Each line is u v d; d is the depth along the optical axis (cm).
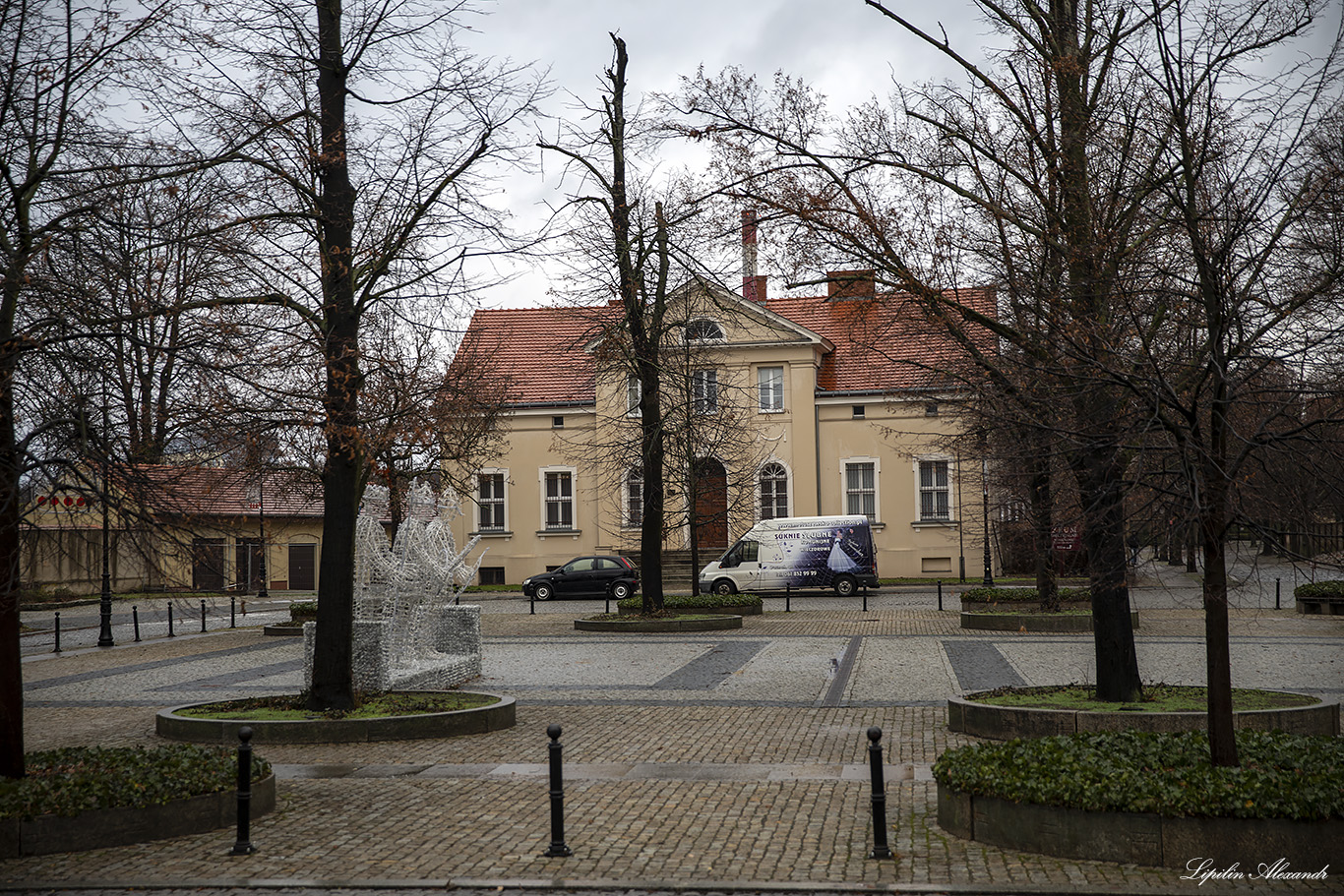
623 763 1098
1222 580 804
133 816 834
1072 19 1243
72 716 1509
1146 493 851
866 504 4322
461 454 3062
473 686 1714
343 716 1292
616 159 2581
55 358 893
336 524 1363
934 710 1381
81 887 732
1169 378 895
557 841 780
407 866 761
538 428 4559
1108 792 742
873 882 703
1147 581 3859
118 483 907
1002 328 1183
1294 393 800
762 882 708
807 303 4678
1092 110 1201
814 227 1315
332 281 1369
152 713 1521
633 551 4394
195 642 2586
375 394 1388
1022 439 1091
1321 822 701
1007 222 1378
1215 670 803
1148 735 927
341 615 1352
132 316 958
